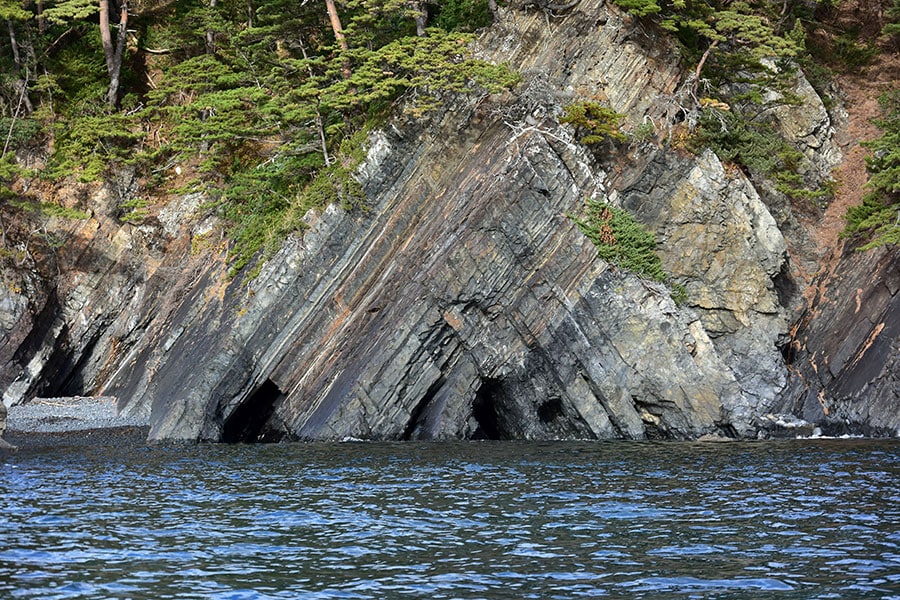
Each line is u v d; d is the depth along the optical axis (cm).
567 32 13212
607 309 11419
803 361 12156
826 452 9275
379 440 11475
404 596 4438
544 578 4722
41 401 13562
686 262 12400
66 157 15375
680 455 9244
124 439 11669
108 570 4891
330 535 5675
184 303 13838
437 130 12800
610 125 12419
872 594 4384
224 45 16850
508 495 6975
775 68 14212
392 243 12606
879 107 14488
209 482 7850
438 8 14750
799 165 13525
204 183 15000
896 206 12219
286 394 12438
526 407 11775
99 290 14738
